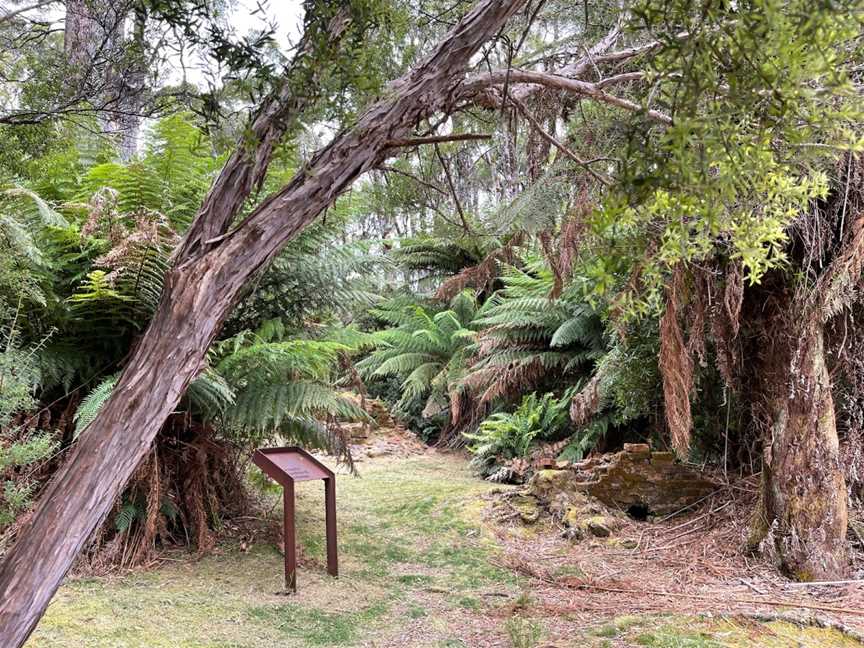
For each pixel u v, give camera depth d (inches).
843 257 118.3
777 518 131.6
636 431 221.8
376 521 171.5
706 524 157.6
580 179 93.7
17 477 107.4
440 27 63.4
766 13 22.9
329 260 148.0
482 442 265.1
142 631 91.2
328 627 102.7
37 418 122.5
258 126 40.7
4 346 117.1
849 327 133.3
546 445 236.7
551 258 111.4
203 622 98.3
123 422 35.5
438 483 222.4
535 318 254.1
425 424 334.0
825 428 127.3
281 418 142.4
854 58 34.6
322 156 41.3
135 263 117.9
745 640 96.0
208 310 37.4
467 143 103.1
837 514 126.0
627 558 143.7
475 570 136.1
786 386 131.0
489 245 226.2
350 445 286.4
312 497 190.9
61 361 124.9
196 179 135.6
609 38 85.9
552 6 92.2
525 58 93.0
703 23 26.1
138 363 36.5
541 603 116.0
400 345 332.2
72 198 134.4
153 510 126.6
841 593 117.0
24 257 106.0
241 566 129.3
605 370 188.7
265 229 38.9
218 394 132.7
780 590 120.0
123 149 142.6
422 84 43.5
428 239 302.4
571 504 169.2
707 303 134.6
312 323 166.1
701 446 177.0
